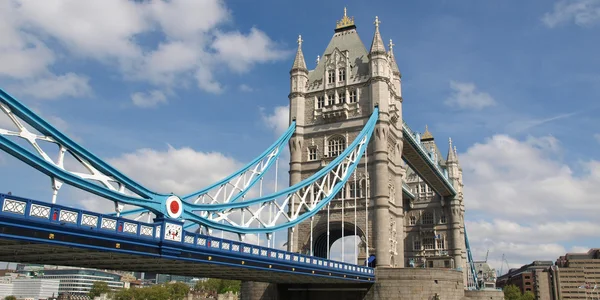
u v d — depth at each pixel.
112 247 27.27
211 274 43.66
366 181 63.84
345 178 61.19
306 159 70.44
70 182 27.23
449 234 111.62
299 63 73.88
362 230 63.81
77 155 28.36
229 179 50.94
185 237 32.16
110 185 29.45
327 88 71.69
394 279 56.94
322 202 56.69
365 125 65.69
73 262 33.44
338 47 74.75
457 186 114.00
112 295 194.00
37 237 23.53
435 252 111.44
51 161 26.39
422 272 56.78
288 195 51.47
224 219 41.00
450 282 58.06
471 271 127.12
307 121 72.00
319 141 70.19
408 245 114.81
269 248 39.88
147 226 29.62
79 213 25.59
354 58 72.44
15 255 30.02
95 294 194.62
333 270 48.81
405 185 107.38
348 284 58.69
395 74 75.69
